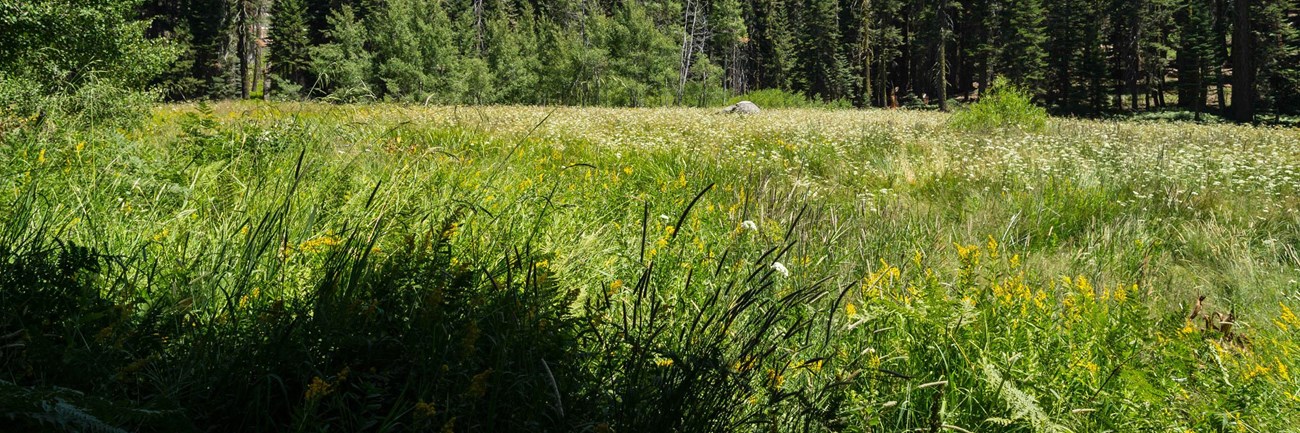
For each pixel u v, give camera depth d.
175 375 1.79
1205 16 50.59
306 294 2.17
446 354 1.85
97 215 3.07
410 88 43.59
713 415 1.91
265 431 1.72
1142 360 2.76
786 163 8.88
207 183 3.92
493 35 52.59
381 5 59.12
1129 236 5.59
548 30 54.81
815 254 4.07
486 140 8.77
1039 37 58.38
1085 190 7.11
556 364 1.90
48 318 1.83
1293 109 50.72
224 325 1.99
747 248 3.93
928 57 71.44
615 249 3.77
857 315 2.80
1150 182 7.74
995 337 2.71
